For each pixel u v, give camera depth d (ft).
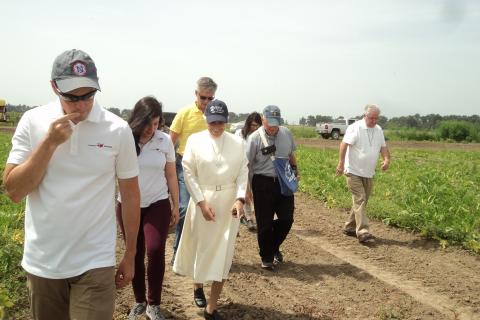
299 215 36.09
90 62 9.68
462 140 183.01
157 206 16.81
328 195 41.57
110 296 10.39
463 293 20.90
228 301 19.25
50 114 10.02
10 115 189.67
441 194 35.68
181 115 22.99
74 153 9.90
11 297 17.28
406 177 50.88
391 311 18.58
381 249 27.37
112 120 10.32
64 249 10.02
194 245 16.89
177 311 18.10
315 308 18.90
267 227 22.72
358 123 28.30
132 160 10.68
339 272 23.34
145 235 16.49
